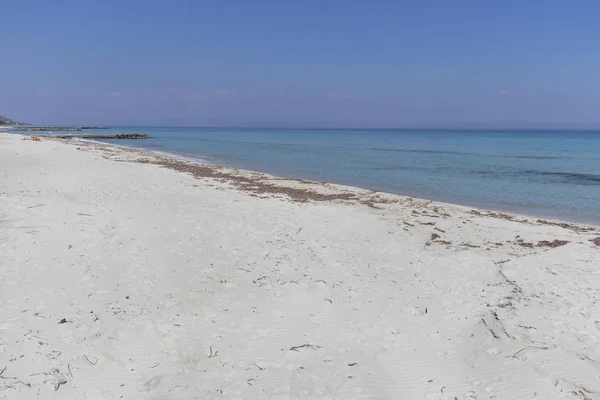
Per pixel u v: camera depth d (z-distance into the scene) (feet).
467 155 140.46
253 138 291.58
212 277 26.45
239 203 48.34
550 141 265.13
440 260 31.73
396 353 18.72
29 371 15.43
